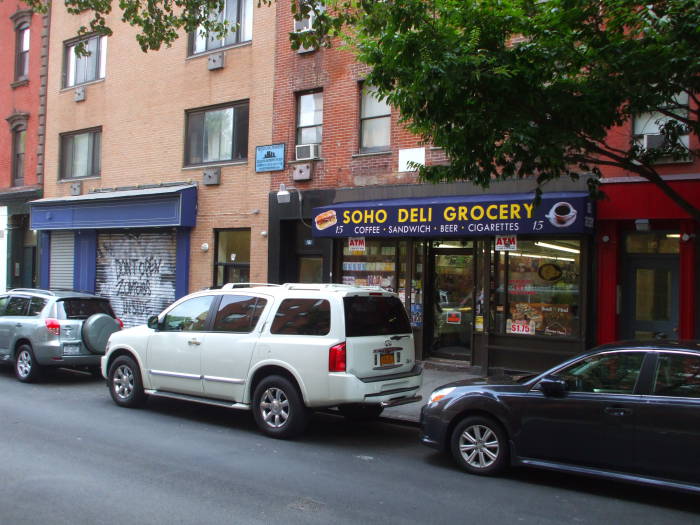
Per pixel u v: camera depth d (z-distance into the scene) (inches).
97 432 307.0
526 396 246.1
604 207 406.6
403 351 323.3
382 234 468.1
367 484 239.1
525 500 226.2
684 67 286.7
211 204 612.1
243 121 603.2
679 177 384.5
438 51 303.7
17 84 817.5
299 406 301.1
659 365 226.8
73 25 756.6
